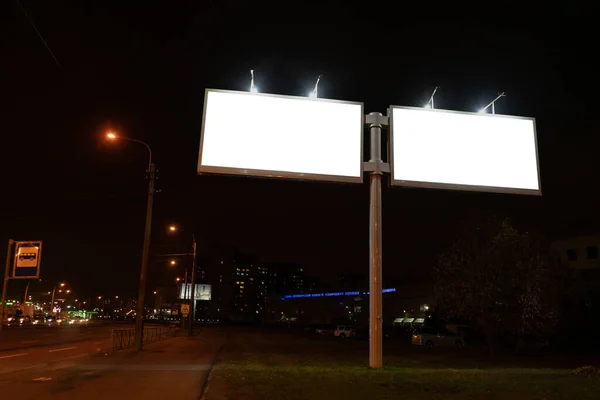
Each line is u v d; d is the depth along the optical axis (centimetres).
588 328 3294
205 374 1483
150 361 1922
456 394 1016
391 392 1038
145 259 2658
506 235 2514
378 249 1587
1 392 1148
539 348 3247
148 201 2712
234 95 1606
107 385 1260
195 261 5000
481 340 3828
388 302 9350
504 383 1180
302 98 1630
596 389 1089
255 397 988
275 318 15962
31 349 2627
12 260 2202
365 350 3131
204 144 1564
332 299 13362
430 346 3828
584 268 5869
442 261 2625
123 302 19312
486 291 2458
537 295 2433
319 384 1145
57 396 1095
